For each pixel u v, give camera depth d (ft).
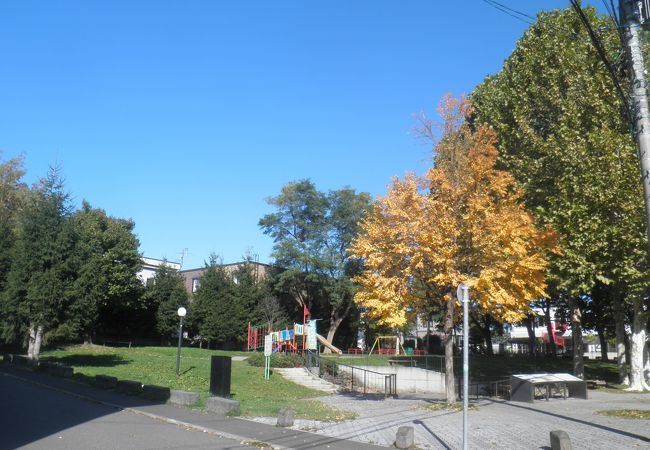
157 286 182.80
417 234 58.65
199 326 182.70
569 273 79.20
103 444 35.94
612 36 86.89
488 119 100.99
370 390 100.83
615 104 83.97
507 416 52.54
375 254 61.26
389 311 60.59
